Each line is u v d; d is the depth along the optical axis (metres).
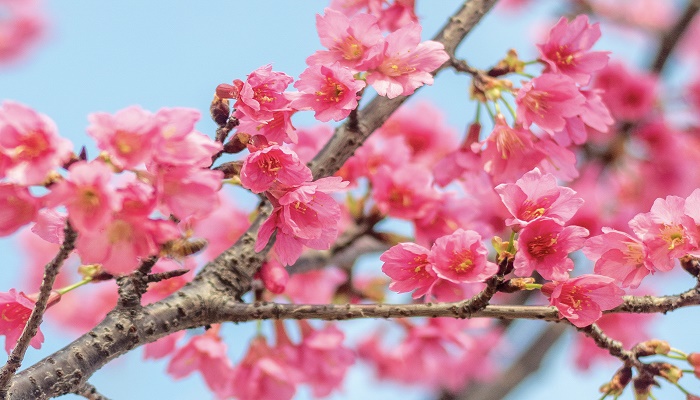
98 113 1.14
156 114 1.15
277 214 1.20
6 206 1.14
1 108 1.14
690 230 1.18
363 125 1.27
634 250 1.19
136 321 1.21
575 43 1.27
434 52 1.22
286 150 1.18
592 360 1.68
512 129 1.27
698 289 1.20
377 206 1.37
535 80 1.25
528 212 1.18
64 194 1.13
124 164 1.13
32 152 1.14
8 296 1.19
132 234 1.14
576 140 1.27
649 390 1.21
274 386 1.34
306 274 1.44
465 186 1.31
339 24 1.22
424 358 1.43
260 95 1.20
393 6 1.30
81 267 1.21
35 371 1.18
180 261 1.19
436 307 1.20
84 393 1.20
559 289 1.18
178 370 1.33
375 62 1.22
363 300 1.43
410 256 1.19
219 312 1.23
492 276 1.18
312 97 1.20
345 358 1.37
